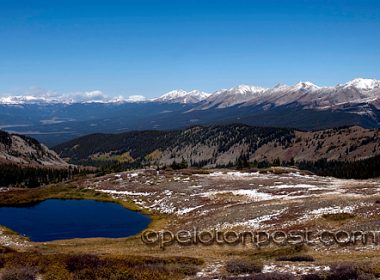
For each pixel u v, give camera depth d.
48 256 30.58
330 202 60.25
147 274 25.83
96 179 148.25
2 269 28.39
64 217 93.38
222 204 82.81
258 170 139.88
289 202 67.50
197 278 26.02
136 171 154.12
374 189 75.62
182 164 178.88
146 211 94.75
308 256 32.25
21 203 119.56
